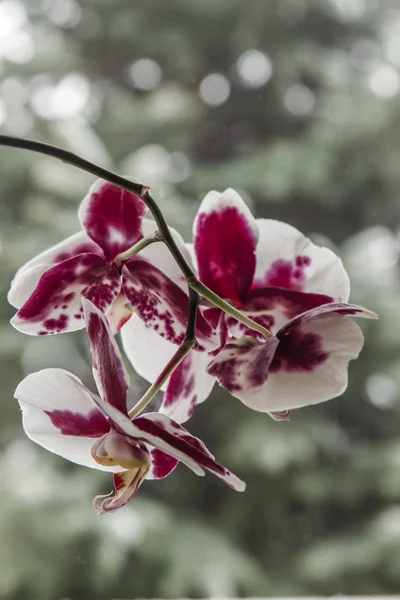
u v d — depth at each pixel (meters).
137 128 2.48
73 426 0.71
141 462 0.70
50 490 2.06
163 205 2.19
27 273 0.74
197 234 0.76
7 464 2.06
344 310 0.69
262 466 2.27
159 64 2.71
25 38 2.51
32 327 0.74
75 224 2.10
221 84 2.71
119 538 2.06
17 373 1.97
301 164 2.49
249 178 2.47
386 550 2.26
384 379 2.42
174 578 2.10
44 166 2.12
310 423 2.36
